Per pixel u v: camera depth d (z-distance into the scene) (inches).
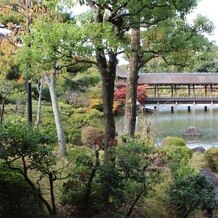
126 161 263.9
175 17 336.8
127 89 444.1
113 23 292.5
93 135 528.4
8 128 230.7
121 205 281.7
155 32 369.4
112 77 309.1
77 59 297.9
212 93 1728.6
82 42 271.4
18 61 334.6
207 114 1432.1
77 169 270.5
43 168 246.5
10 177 249.8
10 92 649.6
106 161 279.7
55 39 263.9
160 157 312.0
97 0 271.7
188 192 301.1
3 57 442.0
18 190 242.8
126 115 446.0
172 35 379.9
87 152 299.3
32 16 411.8
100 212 269.9
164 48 369.4
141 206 312.5
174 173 326.3
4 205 235.8
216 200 352.2
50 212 257.8
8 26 439.5
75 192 276.2
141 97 1402.6
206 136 934.4
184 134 936.3
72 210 275.0
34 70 307.6
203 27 395.2
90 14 277.7
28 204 247.0
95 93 999.6
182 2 279.3
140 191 268.2
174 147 478.6
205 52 415.5
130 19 299.9
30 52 290.2
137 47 372.2
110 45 263.7
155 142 546.6
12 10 440.1
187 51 395.5
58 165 355.9
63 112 748.6
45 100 926.4
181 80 1635.1
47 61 284.4
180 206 308.0
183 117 1337.4
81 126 652.7
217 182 387.2
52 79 445.7
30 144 230.7
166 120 1248.2
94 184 277.1
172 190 310.3
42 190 304.0
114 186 261.1
